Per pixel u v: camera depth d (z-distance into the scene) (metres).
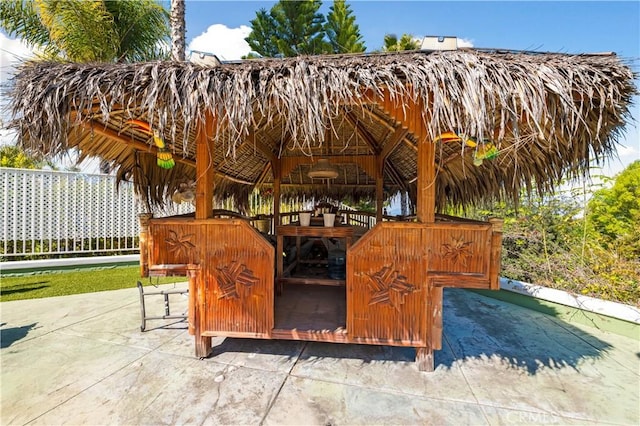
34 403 2.02
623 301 3.47
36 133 1.95
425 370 2.46
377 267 2.45
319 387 2.23
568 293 3.75
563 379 2.37
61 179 6.00
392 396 2.13
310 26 11.20
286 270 3.91
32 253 5.67
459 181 4.27
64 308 3.97
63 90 1.89
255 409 1.98
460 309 4.10
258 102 1.98
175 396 2.11
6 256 5.52
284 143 4.82
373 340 2.47
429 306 2.42
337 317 2.96
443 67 1.92
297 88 1.93
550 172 2.78
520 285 4.23
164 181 3.72
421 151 2.40
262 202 7.91
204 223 2.57
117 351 2.77
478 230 2.35
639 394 2.18
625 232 4.52
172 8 5.86
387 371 2.46
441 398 2.12
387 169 5.66
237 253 2.56
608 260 3.92
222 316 2.59
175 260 2.60
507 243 4.95
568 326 3.50
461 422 1.88
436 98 1.86
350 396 2.13
